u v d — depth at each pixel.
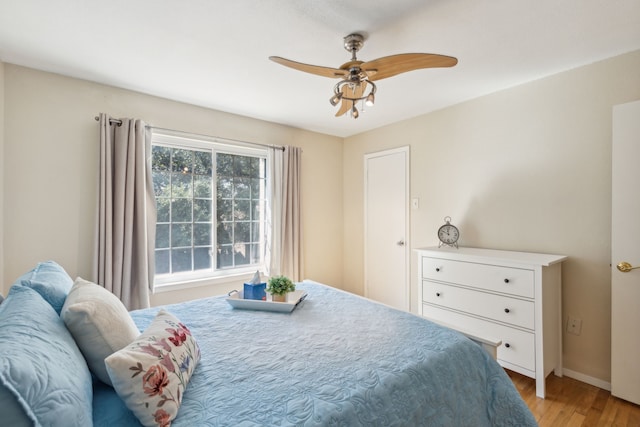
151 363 0.89
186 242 3.00
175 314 1.71
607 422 1.75
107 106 2.52
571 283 2.25
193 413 0.88
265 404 0.92
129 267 2.47
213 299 2.01
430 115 3.19
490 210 2.71
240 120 3.29
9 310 0.94
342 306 1.84
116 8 1.58
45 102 2.27
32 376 0.64
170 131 2.82
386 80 2.44
